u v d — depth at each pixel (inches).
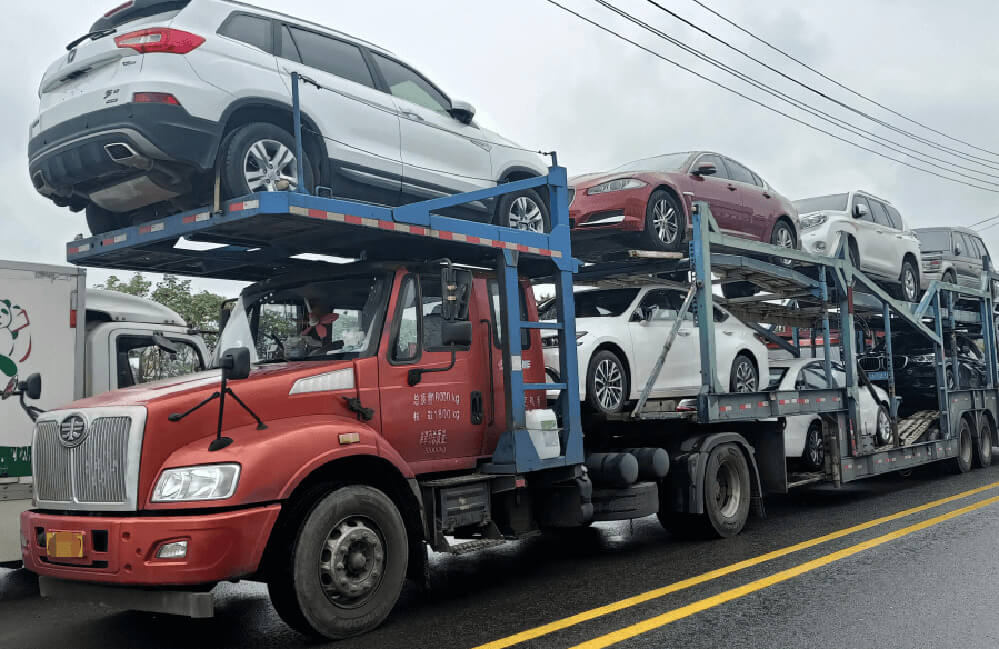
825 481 404.5
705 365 336.8
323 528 199.8
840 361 493.7
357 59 313.0
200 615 180.5
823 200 584.1
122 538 182.9
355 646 197.9
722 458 336.2
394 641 200.8
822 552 291.7
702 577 261.3
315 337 240.2
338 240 240.1
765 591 239.5
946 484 477.4
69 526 191.2
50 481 203.9
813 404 389.4
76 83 252.7
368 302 237.6
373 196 308.8
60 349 278.7
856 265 551.5
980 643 188.7
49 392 275.0
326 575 201.3
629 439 332.2
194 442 196.2
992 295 597.6
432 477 243.6
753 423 375.2
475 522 243.4
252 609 248.8
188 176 256.2
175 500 185.2
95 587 194.1
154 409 191.6
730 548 311.3
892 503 407.8
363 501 208.7
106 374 310.3
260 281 274.2
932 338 514.9
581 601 236.8
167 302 679.7
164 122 239.3
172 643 211.2
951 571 256.8
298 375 215.0
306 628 196.4
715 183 430.0
